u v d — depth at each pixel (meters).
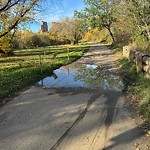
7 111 7.72
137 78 10.62
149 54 12.30
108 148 4.96
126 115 6.70
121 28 29.08
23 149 5.12
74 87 10.69
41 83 12.15
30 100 8.91
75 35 74.19
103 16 41.75
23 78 13.18
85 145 5.14
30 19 16.03
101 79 12.20
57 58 25.08
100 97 8.71
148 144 5.04
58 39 74.81
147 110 6.57
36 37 60.56
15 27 16.27
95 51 33.38
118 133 5.62
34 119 6.84
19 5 15.39
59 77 13.81
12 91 10.39
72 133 5.75
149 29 16.77
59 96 9.23
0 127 6.39
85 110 7.35
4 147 5.26
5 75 14.59
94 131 5.80
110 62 18.98
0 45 17.17
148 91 7.88
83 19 47.62
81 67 17.70
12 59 26.92
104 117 6.67
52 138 5.55
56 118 6.80
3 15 15.43
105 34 63.88
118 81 11.30
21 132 5.99
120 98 8.38
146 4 15.93
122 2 17.25
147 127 5.81
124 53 19.03
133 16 18.36
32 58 27.55
